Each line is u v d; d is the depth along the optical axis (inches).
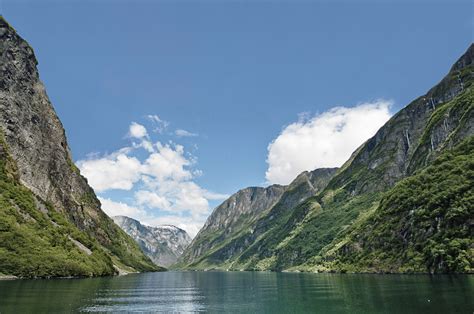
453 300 2960.1
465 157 7780.5
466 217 6127.0
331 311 2859.3
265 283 6565.0
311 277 7824.8
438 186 7313.0
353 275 7436.0
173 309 3304.6
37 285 4891.7
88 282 6146.7
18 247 6505.9
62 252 7416.3
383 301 3166.8
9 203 7475.4
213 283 7116.1
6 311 2770.7
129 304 3577.8
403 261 7057.1
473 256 5575.8
